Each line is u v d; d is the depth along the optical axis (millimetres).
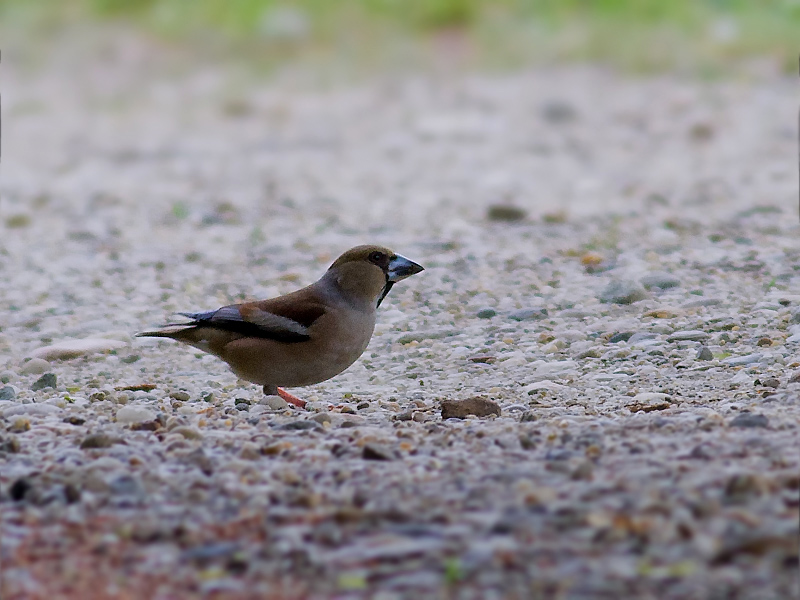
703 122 27469
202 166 25766
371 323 10367
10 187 23656
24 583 5844
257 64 37125
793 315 12602
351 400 10766
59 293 15828
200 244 18375
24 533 6523
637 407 9516
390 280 10266
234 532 6387
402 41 37625
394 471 7395
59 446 8492
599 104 30375
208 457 7941
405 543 5996
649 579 5395
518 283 15344
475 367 11984
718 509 6078
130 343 13414
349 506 6664
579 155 25547
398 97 32656
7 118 32062
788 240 16828
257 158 26500
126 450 8219
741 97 30031
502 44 36125
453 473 7262
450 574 5562
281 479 7324
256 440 8531
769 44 33812
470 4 38500
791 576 5348
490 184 22766
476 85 33250
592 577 5449
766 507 6137
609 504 6285
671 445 7621
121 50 39156
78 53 39031
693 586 5305
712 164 23812
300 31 38625
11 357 13188
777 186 21297
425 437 8445
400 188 22594
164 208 21266
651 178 22656
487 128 28656
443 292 15055
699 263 15688
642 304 13984
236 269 16875
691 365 11352
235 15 40062
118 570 5969
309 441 8414
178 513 6750
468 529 6109
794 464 6957
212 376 12094
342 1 39875
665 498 6328
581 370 11555
